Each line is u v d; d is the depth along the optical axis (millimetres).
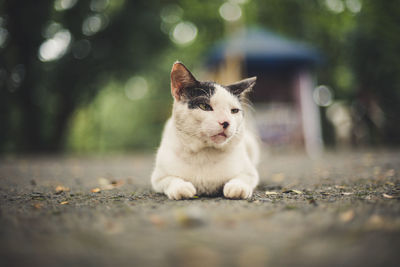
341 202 2590
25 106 15219
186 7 18500
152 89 23188
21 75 14617
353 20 17625
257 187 3928
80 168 7125
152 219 2105
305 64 12188
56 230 1914
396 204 2418
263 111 12352
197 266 1423
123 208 2490
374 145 14906
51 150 16094
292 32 20531
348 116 15922
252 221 2039
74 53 14695
